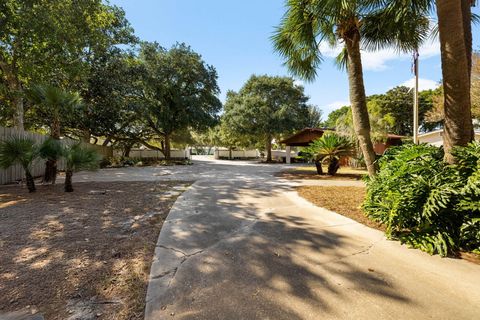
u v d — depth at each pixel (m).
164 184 7.81
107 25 12.72
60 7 8.26
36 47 9.03
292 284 2.25
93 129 16.06
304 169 14.46
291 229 3.69
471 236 2.87
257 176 10.38
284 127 22.70
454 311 1.89
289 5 5.42
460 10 3.48
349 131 13.63
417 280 2.32
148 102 18.28
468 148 3.25
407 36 5.76
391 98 30.45
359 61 5.42
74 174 10.59
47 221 3.83
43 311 1.84
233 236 3.41
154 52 19.33
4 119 12.32
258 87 23.88
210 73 21.30
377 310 1.90
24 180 7.89
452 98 3.51
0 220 3.83
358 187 7.34
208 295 2.09
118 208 4.71
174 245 3.08
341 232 3.56
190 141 27.25
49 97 6.68
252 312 1.88
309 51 6.23
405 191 3.27
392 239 3.28
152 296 2.06
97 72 14.29
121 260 2.66
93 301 1.98
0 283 2.16
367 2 5.13
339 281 2.30
